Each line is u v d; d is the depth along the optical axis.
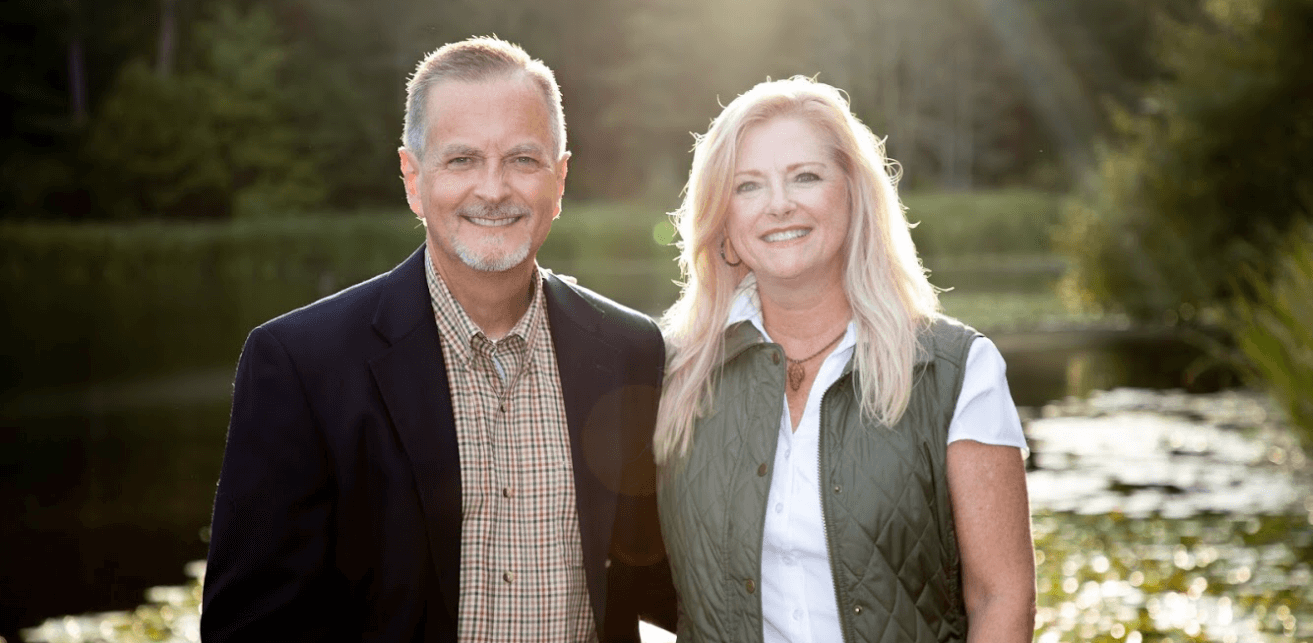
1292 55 13.08
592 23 40.22
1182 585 4.92
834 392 1.92
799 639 1.91
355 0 36.78
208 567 1.90
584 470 2.02
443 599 1.92
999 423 1.86
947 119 42.78
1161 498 6.60
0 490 7.65
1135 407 9.57
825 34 41.53
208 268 28.34
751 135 1.99
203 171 33.28
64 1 33.78
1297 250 8.32
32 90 33.75
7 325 17.30
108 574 5.88
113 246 27.39
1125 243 14.55
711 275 2.11
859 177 1.97
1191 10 32.50
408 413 1.93
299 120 36.19
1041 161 41.44
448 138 1.95
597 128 40.38
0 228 27.94
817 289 1.99
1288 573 5.11
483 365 2.00
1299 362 7.53
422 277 2.02
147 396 11.33
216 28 35.34
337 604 1.96
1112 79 41.28
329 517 1.93
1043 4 41.53
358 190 36.56
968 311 16.98
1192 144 13.62
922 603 1.87
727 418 2.00
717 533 1.96
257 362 1.92
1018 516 1.86
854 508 1.86
